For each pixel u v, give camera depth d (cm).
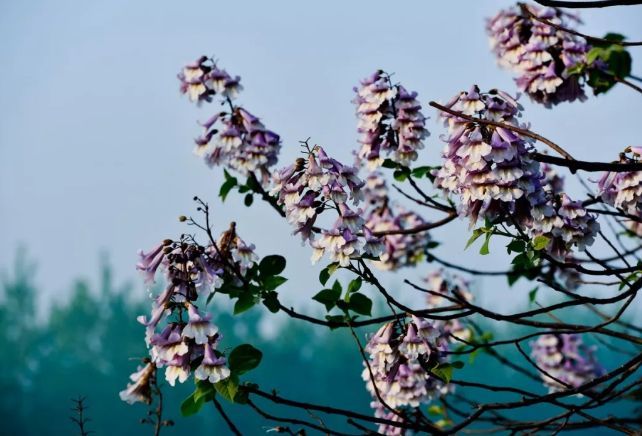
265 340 14938
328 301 693
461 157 657
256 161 852
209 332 634
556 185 894
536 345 1115
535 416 10638
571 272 898
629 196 685
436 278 1089
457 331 1023
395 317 707
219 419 11788
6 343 13512
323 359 14588
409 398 735
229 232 697
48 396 12675
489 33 910
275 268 691
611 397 661
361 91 843
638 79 713
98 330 13838
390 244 1045
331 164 678
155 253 666
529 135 615
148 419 663
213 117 875
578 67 834
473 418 642
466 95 702
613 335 673
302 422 641
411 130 830
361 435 645
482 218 662
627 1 607
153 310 657
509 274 899
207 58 887
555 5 609
